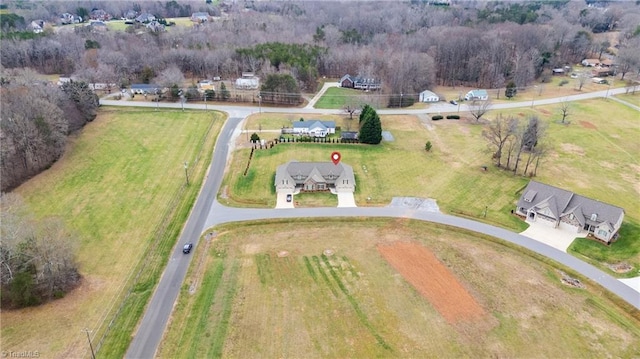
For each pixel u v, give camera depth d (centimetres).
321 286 5178
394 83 12469
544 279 5328
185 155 8675
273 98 11869
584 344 4378
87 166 8175
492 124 9869
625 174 7988
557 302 4950
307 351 4278
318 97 12794
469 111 11444
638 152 8925
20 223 5228
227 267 5516
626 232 6197
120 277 5331
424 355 4244
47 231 5428
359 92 13400
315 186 7406
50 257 4966
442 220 6550
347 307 4847
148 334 4484
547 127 9512
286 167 7594
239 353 4244
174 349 4300
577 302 4956
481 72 14575
